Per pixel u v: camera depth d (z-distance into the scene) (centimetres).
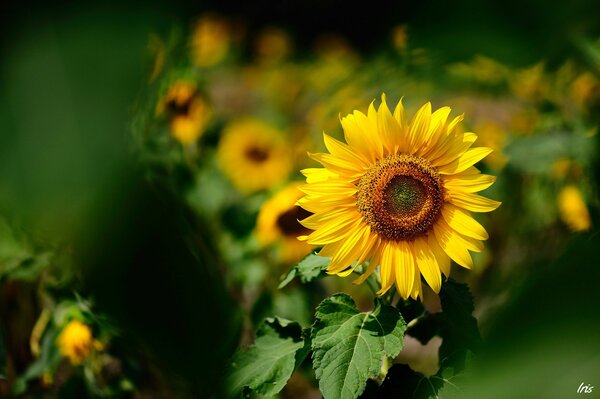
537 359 83
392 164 139
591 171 208
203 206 206
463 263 139
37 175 91
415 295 139
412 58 204
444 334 146
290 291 188
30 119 90
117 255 109
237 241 198
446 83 215
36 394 186
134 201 106
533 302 87
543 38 126
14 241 169
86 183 94
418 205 139
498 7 125
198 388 122
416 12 128
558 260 90
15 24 91
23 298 184
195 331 120
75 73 91
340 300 137
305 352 143
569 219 206
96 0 92
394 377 140
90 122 92
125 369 177
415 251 139
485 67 208
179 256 118
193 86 213
